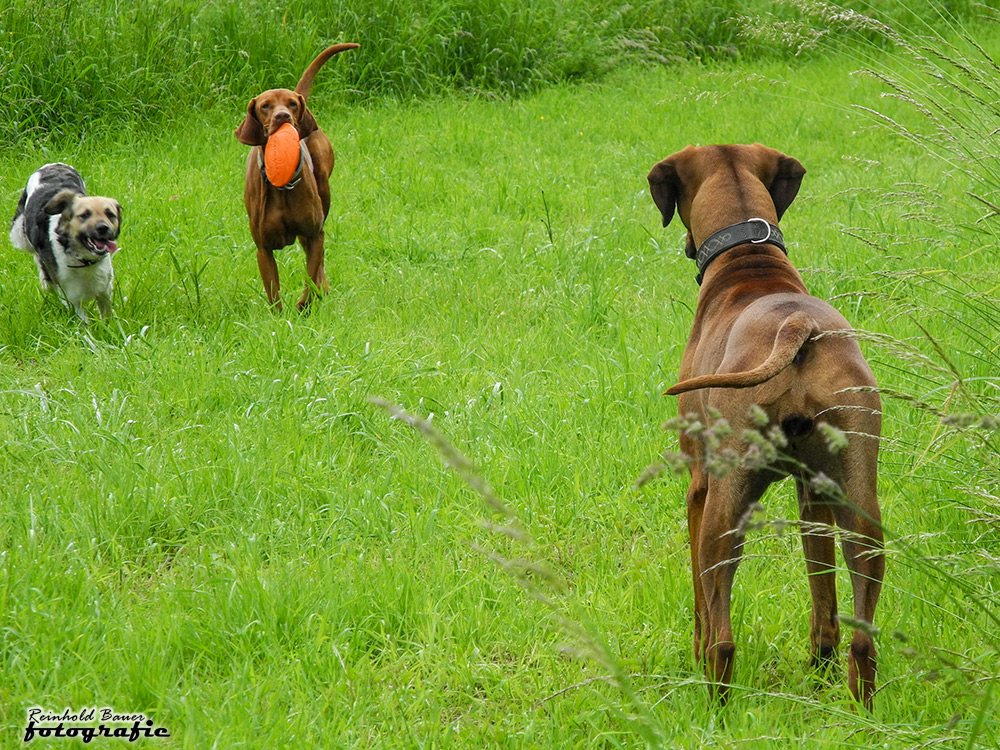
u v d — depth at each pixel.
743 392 4.28
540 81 17.92
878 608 5.11
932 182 12.49
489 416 7.13
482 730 4.35
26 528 5.73
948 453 6.10
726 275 5.02
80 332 8.54
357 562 5.61
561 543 5.89
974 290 6.72
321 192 9.71
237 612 5.06
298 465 6.54
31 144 13.17
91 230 8.42
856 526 4.21
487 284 9.69
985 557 4.22
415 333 8.64
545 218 11.86
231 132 14.39
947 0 20.77
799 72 18.59
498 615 5.16
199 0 16.62
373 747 4.25
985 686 4.13
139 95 14.54
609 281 9.73
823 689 4.74
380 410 7.19
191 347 8.21
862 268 9.41
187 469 6.39
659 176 5.61
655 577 5.47
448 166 13.72
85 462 6.46
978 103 7.12
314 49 16.31
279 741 4.16
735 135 15.21
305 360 7.88
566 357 8.16
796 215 11.80
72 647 4.72
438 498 6.16
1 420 7.05
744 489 4.32
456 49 17.64
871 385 4.22
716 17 20.02
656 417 7.08
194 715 4.29
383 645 5.02
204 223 11.12
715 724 4.33
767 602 5.23
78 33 14.47
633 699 3.82
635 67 19.00
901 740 4.01
